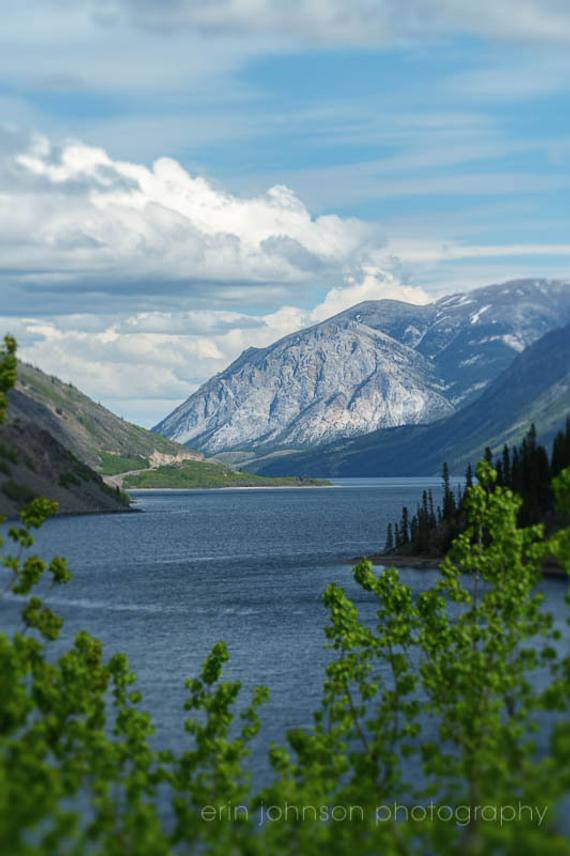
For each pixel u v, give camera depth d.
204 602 175.12
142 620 151.12
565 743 31.02
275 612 160.38
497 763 34.66
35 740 34.84
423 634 43.19
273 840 33.00
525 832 27.03
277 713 85.56
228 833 34.31
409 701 83.00
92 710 37.94
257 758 71.38
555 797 30.69
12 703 34.72
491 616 41.28
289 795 34.62
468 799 38.72
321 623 146.00
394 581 45.81
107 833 31.39
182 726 80.06
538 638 77.88
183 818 35.41
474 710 39.25
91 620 151.12
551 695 37.16
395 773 42.12
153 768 65.56
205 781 42.00
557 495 42.44
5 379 41.56
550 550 41.50
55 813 28.03
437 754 39.47
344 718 43.28
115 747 38.19
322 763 40.69
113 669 44.03
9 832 26.33
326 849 33.34
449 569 42.97
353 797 37.94
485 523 43.25
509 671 40.06
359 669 45.28
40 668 39.38
